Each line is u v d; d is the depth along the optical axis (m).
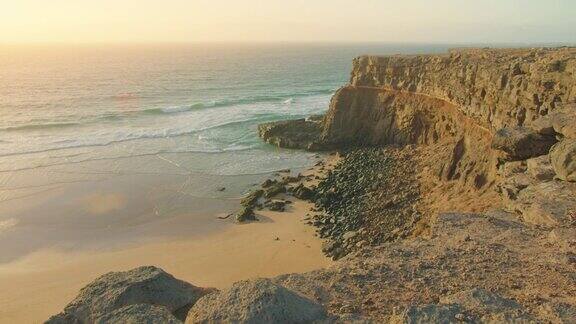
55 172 45.84
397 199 35.56
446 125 43.28
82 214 36.59
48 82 114.94
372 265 11.02
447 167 35.34
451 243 12.55
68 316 7.96
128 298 8.34
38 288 25.88
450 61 45.50
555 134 19.02
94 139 57.56
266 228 34.03
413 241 13.07
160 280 8.90
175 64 188.62
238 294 7.85
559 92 22.41
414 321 7.42
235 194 41.47
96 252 30.62
